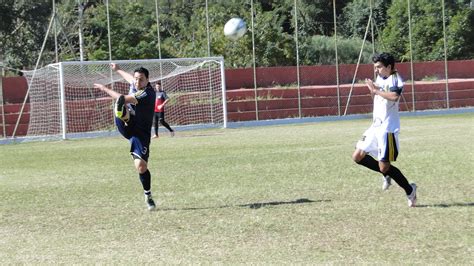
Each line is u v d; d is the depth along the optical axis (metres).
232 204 13.40
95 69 41.44
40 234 11.23
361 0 69.25
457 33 61.09
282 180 16.55
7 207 14.04
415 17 61.38
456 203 12.73
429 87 53.56
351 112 51.81
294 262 8.93
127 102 12.77
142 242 10.37
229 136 33.84
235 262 9.02
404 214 11.80
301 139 29.66
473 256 8.98
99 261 9.30
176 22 57.75
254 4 58.53
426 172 17.08
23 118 43.97
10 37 54.28
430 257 8.98
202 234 10.76
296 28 47.16
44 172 20.58
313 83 54.91
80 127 42.62
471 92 54.97
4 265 9.23
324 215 11.91
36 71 39.97
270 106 49.44
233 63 54.06
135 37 51.25
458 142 25.20
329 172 17.70
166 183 16.84
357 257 9.08
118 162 22.77
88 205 13.95
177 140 32.22
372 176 16.70
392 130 12.48
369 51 61.47
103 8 51.72
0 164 23.69
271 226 11.14
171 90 46.56
